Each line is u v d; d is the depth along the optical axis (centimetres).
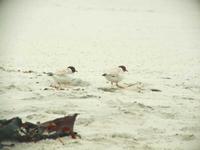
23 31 3095
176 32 3356
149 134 1041
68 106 1245
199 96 1502
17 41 2719
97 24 3572
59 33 3108
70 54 2400
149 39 3034
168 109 1284
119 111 1209
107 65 2125
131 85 1611
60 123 978
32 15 3803
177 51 2642
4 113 1164
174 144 977
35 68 1964
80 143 944
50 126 973
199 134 1054
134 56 2427
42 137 955
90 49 2588
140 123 1123
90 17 3888
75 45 2695
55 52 2436
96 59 2288
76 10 4225
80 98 1355
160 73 1970
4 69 1844
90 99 1343
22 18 3628
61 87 1502
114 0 4891
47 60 2197
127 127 1083
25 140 942
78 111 1195
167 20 3884
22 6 4206
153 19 3919
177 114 1231
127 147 935
